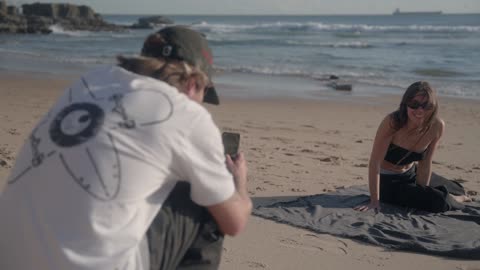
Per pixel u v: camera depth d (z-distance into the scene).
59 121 1.69
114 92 1.71
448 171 6.48
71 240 1.57
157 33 1.86
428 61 23.98
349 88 15.14
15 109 9.77
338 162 6.58
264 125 9.38
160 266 1.72
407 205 4.80
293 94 14.02
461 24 93.75
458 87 15.83
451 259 3.73
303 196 5.03
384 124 4.69
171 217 1.72
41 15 68.75
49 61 23.55
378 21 129.62
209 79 1.91
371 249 3.84
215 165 1.70
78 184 1.59
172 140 1.63
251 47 33.66
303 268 3.44
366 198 5.00
